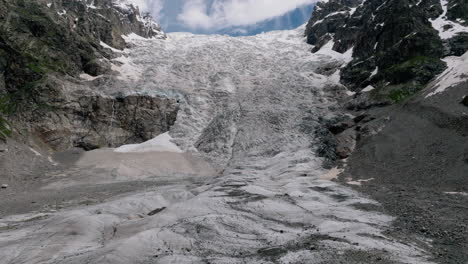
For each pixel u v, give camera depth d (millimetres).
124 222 25625
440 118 41375
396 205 25812
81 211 27609
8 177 43469
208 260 16750
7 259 18438
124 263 16734
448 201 25203
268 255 17250
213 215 24531
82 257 17578
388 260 15250
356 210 25516
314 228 21828
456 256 15883
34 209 31656
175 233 20703
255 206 27062
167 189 39000
